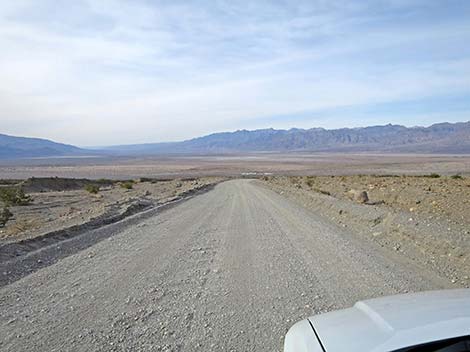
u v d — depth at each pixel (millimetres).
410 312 2594
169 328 5168
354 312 2869
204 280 7438
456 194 18969
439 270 7387
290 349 2584
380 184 30781
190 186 48875
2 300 6469
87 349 4590
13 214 21469
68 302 6305
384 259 8477
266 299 6188
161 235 12781
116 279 7609
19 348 4668
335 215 16188
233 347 4531
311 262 8477
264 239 11508
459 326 2287
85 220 16297
